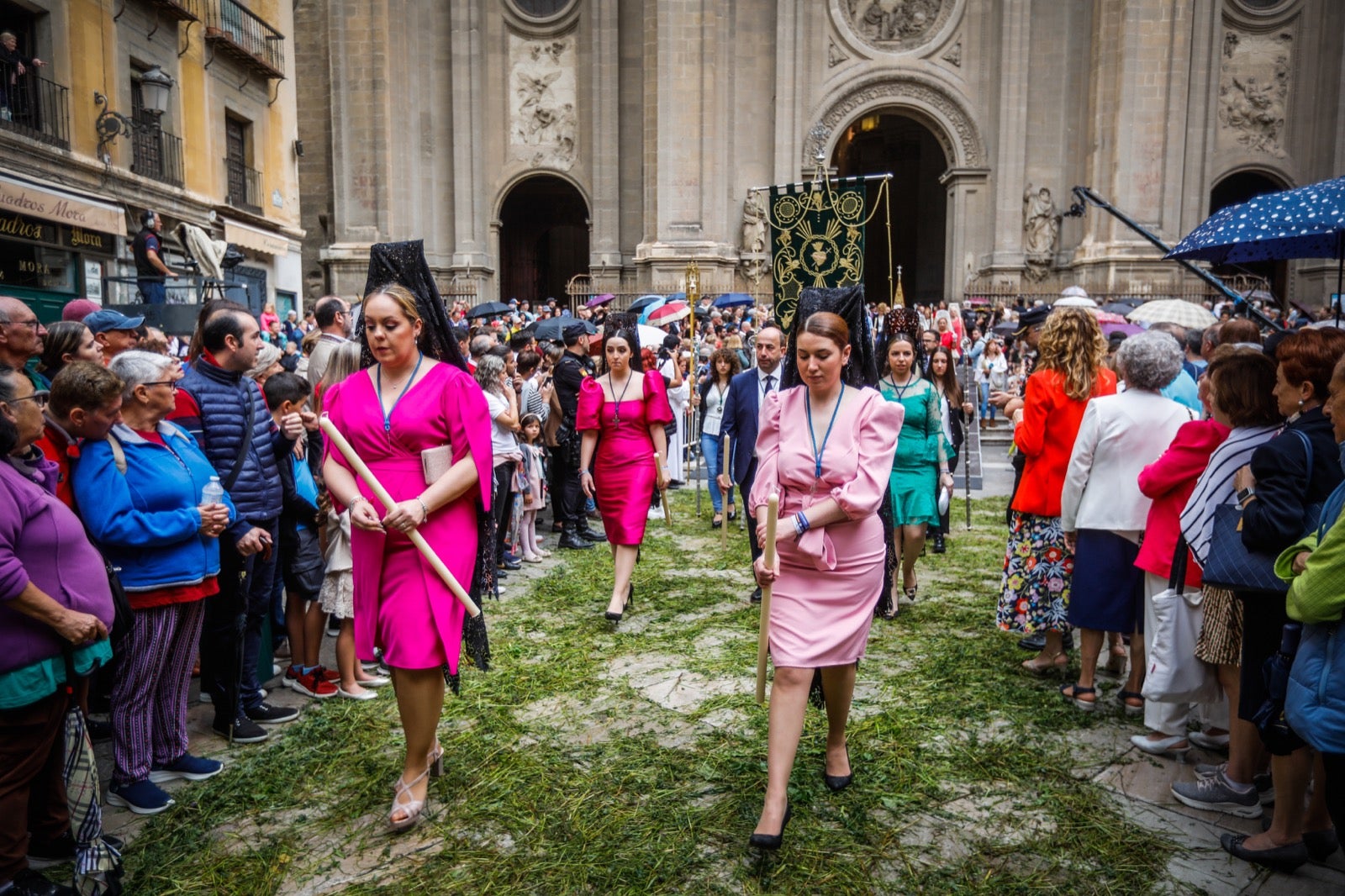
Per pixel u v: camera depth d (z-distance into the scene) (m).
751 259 27.14
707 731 4.39
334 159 26.72
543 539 9.19
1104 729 4.46
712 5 26.05
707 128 26.23
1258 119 26.89
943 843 3.45
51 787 3.34
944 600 6.75
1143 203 25.78
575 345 8.79
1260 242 5.54
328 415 3.73
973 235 27.83
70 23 12.91
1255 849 3.31
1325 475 3.16
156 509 3.71
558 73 28.08
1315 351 3.25
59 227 12.72
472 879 3.22
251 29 18.72
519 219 34.12
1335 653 2.68
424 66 27.84
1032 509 5.03
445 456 3.61
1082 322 4.91
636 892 3.14
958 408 7.81
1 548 2.81
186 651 3.95
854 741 4.27
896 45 27.67
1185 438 3.97
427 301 3.75
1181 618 3.87
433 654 3.52
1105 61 26.14
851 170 38.09
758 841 3.22
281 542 4.77
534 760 4.09
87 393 3.53
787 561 3.52
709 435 9.62
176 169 15.78
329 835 3.54
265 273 19.70
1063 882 3.20
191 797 3.81
